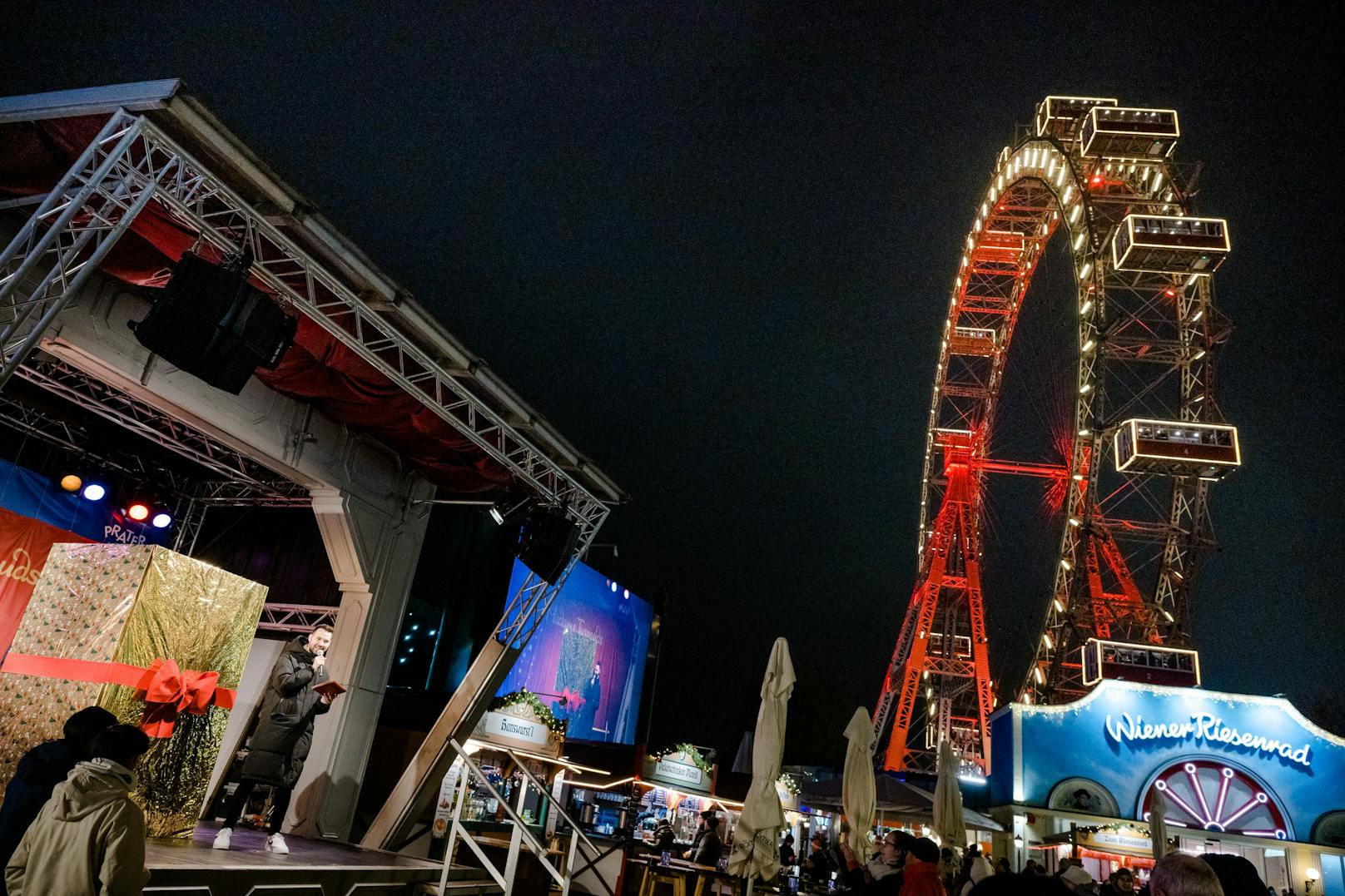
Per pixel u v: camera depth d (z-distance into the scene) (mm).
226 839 8641
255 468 16328
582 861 17500
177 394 10844
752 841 12492
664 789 23484
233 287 8016
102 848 4527
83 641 8352
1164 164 53438
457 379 11500
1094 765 31484
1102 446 48531
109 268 9281
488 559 19500
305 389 11844
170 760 8688
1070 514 49625
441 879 9609
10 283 6742
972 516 67688
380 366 10398
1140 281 52281
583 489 13906
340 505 13484
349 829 13164
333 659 13602
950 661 63281
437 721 12758
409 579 14859
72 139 7715
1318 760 30844
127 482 16641
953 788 21422
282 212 8422
